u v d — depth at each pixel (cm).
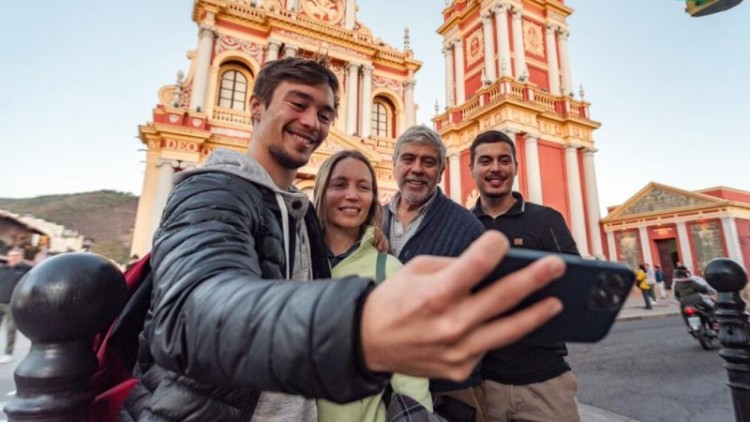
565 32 1825
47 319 79
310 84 121
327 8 1966
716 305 245
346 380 39
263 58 1730
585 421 340
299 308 42
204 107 1540
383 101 2061
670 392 424
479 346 35
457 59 1897
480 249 33
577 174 1589
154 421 82
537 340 45
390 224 241
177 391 83
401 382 143
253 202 91
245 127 1571
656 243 1895
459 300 34
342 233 196
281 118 119
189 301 53
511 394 197
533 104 1528
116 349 98
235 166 95
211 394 83
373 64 2048
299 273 119
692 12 293
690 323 657
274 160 123
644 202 1970
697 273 1705
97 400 94
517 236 225
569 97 1667
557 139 1616
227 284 51
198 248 62
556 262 34
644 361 570
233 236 69
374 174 202
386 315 36
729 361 234
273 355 42
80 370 83
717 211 1684
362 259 176
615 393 425
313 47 1808
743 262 1608
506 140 244
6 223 1775
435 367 36
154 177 1373
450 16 2008
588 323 43
